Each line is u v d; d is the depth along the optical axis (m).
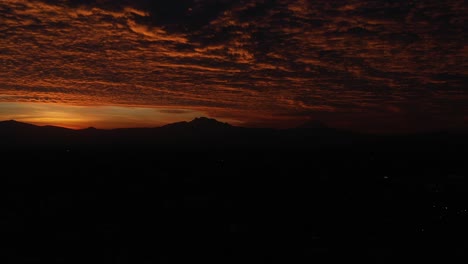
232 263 11.66
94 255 11.92
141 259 11.77
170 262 11.61
